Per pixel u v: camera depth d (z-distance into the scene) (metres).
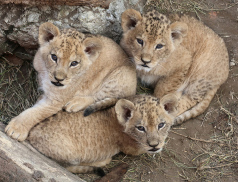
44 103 3.70
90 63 3.68
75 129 3.62
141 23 3.73
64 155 3.60
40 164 3.49
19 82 3.89
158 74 3.85
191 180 3.68
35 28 3.76
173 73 3.84
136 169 3.70
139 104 3.63
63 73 3.61
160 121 3.61
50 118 3.62
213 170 3.71
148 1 4.01
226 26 4.02
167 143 3.77
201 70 3.87
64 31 3.64
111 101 3.70
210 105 3.86
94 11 3.78
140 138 3.62
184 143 3.77
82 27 3.78
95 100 3.76
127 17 3.75
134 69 3.81
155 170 3.70
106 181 3.65
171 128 3.81
